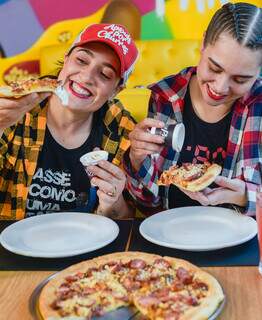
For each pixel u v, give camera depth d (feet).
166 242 3.84
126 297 3.10
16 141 5.28
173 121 5.64
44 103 5.34
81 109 5.10
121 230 4.32
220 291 3.05
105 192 4.68
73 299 3.06
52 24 12.55
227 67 4.49
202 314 2.84
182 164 5.12
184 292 3.11
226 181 4.45
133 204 5.48
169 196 5.61
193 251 3.83
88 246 3.85
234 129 5.38
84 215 4.56
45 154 5.32
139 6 12.56
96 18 12.60
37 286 3.28
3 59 12.64
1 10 12.38
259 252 3.73
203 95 4.95
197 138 5.54
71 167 5.33
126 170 5.12
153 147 4.65
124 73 5.08
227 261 3.62
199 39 12.53
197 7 12.48
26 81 4.37
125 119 5.65
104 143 5.52
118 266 3.46
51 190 5.30
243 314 2.92
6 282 3.40
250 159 5.29
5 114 4.36
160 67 12.39
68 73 5.06
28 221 4.43
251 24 4.39
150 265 3.49
